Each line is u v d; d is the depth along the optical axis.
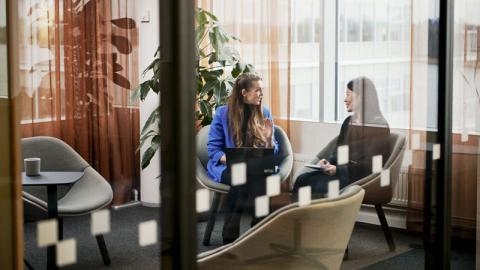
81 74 1.88
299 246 2.36
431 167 2.83
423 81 2.78
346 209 2.48
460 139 3.00
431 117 2.82
